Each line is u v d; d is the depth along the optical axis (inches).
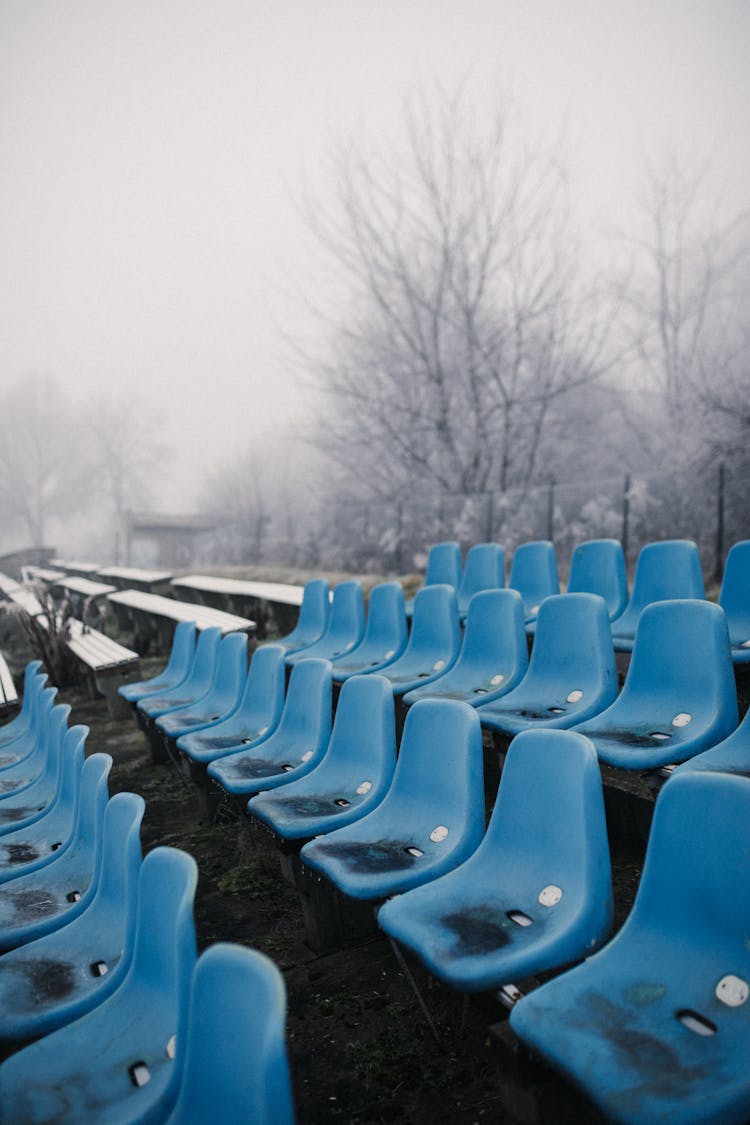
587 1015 73.0
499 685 169.0
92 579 842.8
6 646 534.9
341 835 118.7
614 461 633.0
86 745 273.3
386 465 659.4
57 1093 76.0
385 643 233.1
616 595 207.5
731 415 486.3
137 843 93.3
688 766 111.3
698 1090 63.1
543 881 94.9
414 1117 89.4
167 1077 75.1
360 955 125.1
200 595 546.9
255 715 188.5
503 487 596.4
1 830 152.2
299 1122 90.7
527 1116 74.6
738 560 176.6
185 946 72.3
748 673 169.0
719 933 75.9
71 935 105.9
